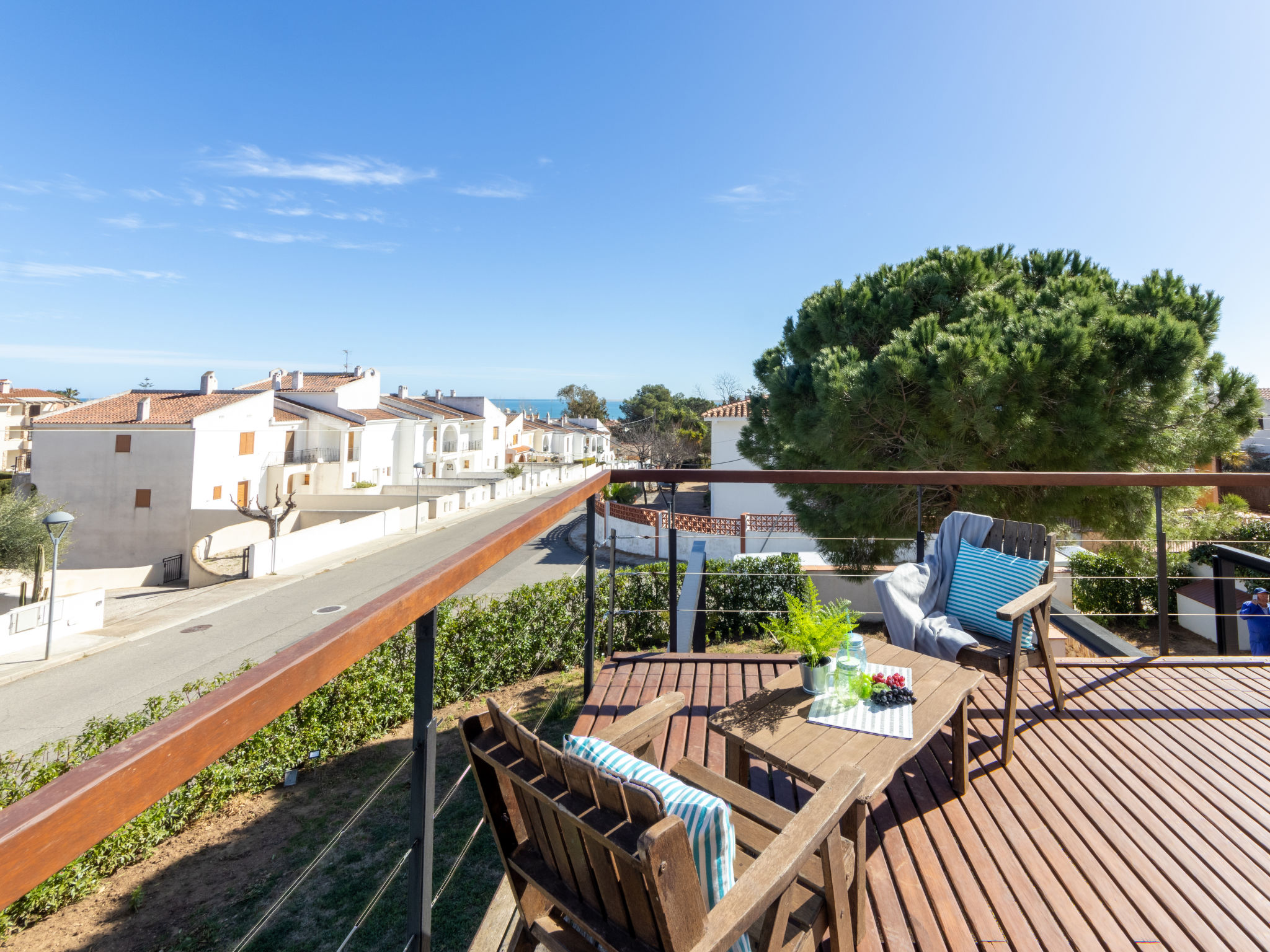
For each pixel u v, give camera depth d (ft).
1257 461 51.60
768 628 7.59
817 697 7.09
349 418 107.34
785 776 7.68
